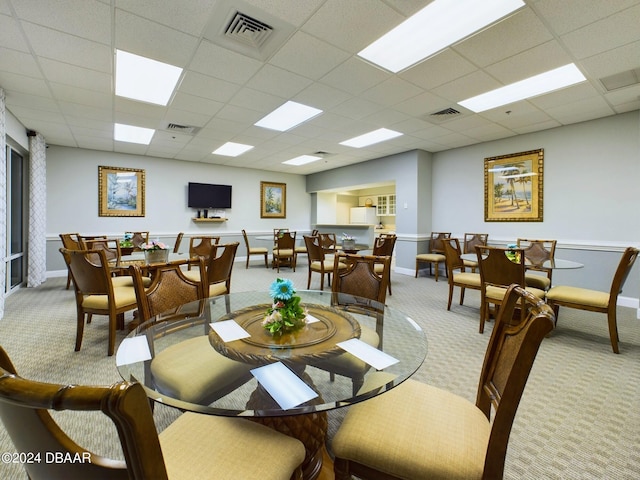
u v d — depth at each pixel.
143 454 0.51
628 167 3.97
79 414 1.73
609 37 2.38
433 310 3.79
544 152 4.70
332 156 6.64
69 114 4.08
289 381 1.06
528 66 2.82
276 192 8.56
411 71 2.92
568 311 3.78
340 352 1.19
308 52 2.61
